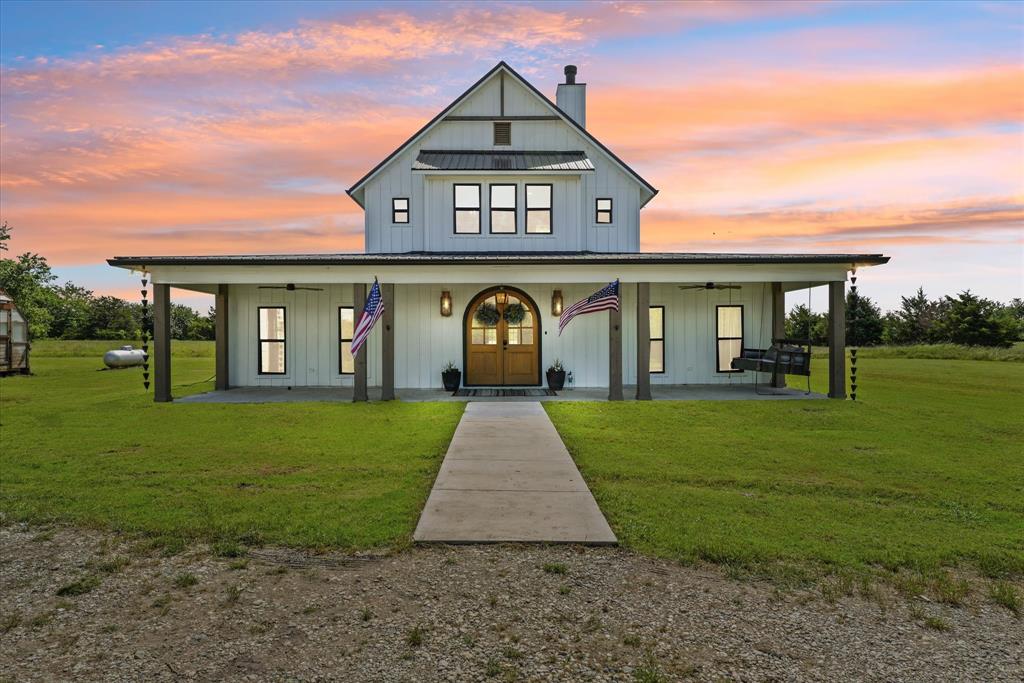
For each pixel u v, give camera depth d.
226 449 8.39
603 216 17.00
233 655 3.29
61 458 7.86
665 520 5.45
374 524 5.31
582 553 4.73
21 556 4.64
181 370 22.97
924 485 6.68
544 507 5.77
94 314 46.72
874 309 39.97
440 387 15.28
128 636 3.49
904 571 4.40
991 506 6.00
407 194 16.75
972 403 12.74
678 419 10.65
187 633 3.52
